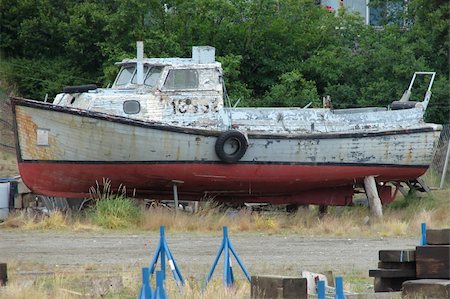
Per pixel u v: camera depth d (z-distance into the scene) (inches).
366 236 2955.2
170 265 1903.3
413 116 3693.4
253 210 3690.9
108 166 3265.3
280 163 3444.9
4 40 4943.4
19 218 3122.5
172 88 3336.6
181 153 3307.1
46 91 4758.9
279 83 4901.6
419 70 4835.1
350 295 1792.6
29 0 4955.7
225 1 4921.3
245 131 3383.4
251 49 4933.6
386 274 1902.1
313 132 3491.6
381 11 5364.2
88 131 3221.0
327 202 3688.5
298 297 1715.1
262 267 2242.9
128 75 3452.3
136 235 2829.7
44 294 1788.9
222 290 1802.4
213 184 3415.4
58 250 2479.1
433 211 3550.7
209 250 2522.1
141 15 4744.1
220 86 3388.3
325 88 4817.9
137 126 3243.1
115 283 1916.8
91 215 3134.8
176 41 4753.9
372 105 4785.9
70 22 4845.0
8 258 2320.4
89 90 3368.6
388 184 4005.9
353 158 3560.5
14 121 3248.0
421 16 5147.6
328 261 2384.4
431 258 1861.5
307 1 5157.5
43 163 3243.1
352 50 5098.4
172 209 3368.6
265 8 4977.9
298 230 3085.6
